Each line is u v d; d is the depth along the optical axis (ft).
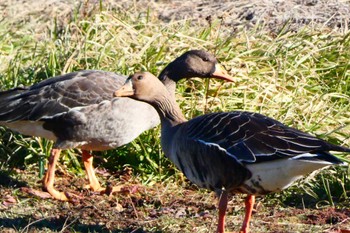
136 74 38.09
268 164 33.42
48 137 44.29
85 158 44.70
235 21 60.34
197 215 40.14
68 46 52.65
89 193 43.75
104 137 43.68
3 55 55.36
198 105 48.70
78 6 61.11
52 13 63.00
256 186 34.32
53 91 43.62
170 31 55.93
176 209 41.09
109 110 43.34
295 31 58.29
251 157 33.55
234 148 34.09
